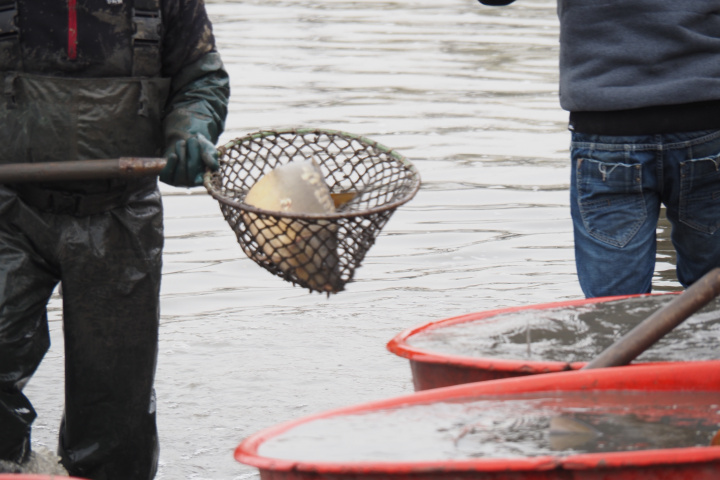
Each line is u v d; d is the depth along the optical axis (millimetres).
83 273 11430
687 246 13516
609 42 12914
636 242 13180
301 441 8195
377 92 40125
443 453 7938
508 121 35594
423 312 18938
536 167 29562
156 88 11336
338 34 55719
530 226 24328
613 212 13211
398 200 10391
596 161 13141
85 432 11852
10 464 11492
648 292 13508
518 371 9859
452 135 33219
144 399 11906
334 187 11797
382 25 59594
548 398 9125
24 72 11039
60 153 11109
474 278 20859
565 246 22891
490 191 27172
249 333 17891
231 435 14039
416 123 34719
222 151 11719
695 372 9297
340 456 7887
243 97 38438
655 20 12734
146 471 12125
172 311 19109
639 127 12914
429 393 9102
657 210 13375
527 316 11938
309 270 10258
